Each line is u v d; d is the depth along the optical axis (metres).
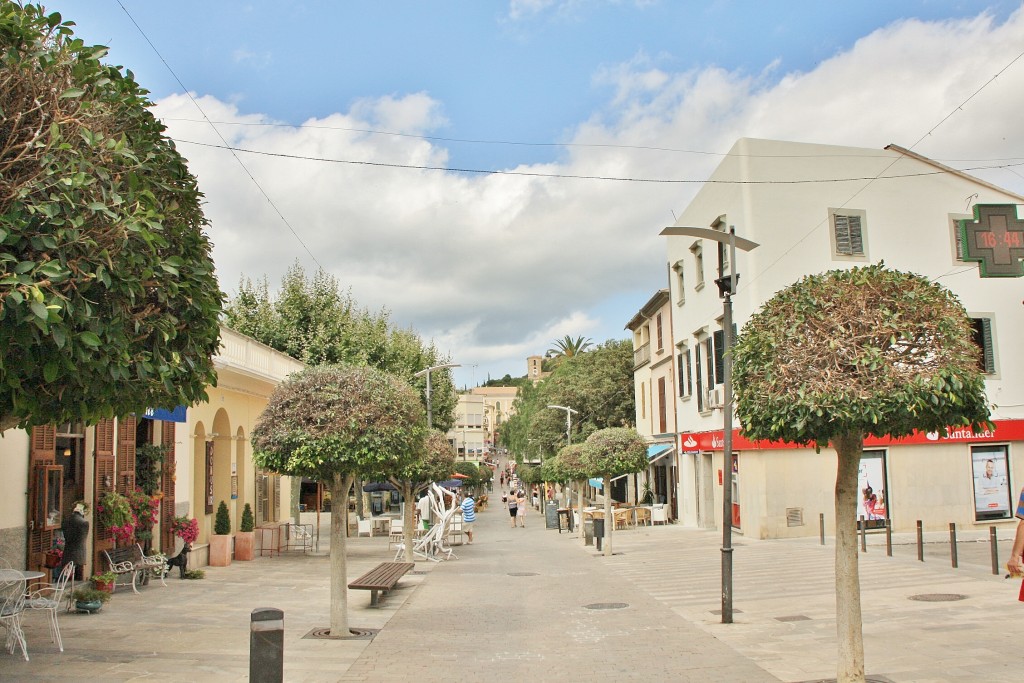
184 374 7.87
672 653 9.96
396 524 28.95
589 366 54.56
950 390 6.76
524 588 16.80
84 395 6.44
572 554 25.11
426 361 48.12
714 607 13.55
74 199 5.77
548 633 11.60
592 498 54.72
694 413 32.81
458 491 48.47
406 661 9.69
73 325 5.84
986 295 26.80
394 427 11.52
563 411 53.62
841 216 26.25
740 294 26.55
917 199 26.72
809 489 25.20
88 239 5.71
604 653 10.08
